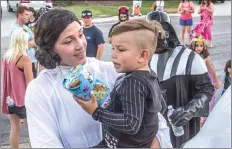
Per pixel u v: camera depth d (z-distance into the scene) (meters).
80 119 1.62
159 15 2.43
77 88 1.45
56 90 1.60
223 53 8.47
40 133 1.54
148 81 1.51
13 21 11.95
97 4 15.64
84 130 1.64
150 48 1.53
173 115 2.24
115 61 1.54
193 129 2.37
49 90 1.59
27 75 3.99
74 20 1.58
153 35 1.54
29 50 4.33
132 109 1.46
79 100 1.49
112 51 1.56
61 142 1.63
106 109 1.54
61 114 1.61
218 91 3.99
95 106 1.49
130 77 1.51
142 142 1.55
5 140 4.53
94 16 13.23
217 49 8.95
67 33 1.55
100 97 1.54
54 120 1.60
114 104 1.54
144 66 1.55
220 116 1.46
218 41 9.80
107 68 1.79
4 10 14.48
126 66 1.52
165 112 2.25
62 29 1.54
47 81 1.61
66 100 1.60
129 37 1.50
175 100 2.36
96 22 12.29
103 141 1.65
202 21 9.13
